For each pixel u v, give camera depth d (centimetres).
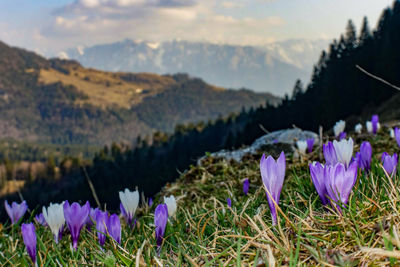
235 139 1884
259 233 45
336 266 40
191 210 83
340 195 48
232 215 59
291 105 1967
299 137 132
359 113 1421
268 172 46
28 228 50
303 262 42
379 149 109
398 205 48
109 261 47
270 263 41
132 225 63
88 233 65
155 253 50
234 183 102
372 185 56
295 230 45
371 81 1466
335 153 54
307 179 65
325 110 1544
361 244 43
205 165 128
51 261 50
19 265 53
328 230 47
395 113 497
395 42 1483
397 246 41
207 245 50
